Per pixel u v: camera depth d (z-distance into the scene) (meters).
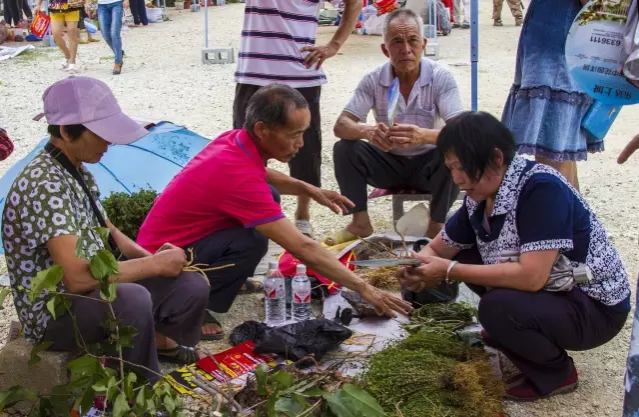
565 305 3.26
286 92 3.66
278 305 4.06
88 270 2.96
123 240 3.56
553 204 3.18
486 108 9.00
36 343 3.20
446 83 4.91
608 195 6.26
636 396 2.64
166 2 21.42
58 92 2.99
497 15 15.88
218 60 12.70
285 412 2.76
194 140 5.52
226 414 2.92
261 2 5.04
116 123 3.01
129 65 12.67
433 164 4.84
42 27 15.24
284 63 5.08
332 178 6.84
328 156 7.46
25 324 3.18
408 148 4.95
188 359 3.71
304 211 5.38
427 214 5.17
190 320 3.47
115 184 5.08
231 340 3.85
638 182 6.57
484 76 10.81
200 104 9.70
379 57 12.63
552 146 4.77
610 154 7.43
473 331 3.76
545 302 3.24
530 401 3.40
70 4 12.01
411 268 3.51
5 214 3.01
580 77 3.96
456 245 3.73
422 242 4.54
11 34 15.66
